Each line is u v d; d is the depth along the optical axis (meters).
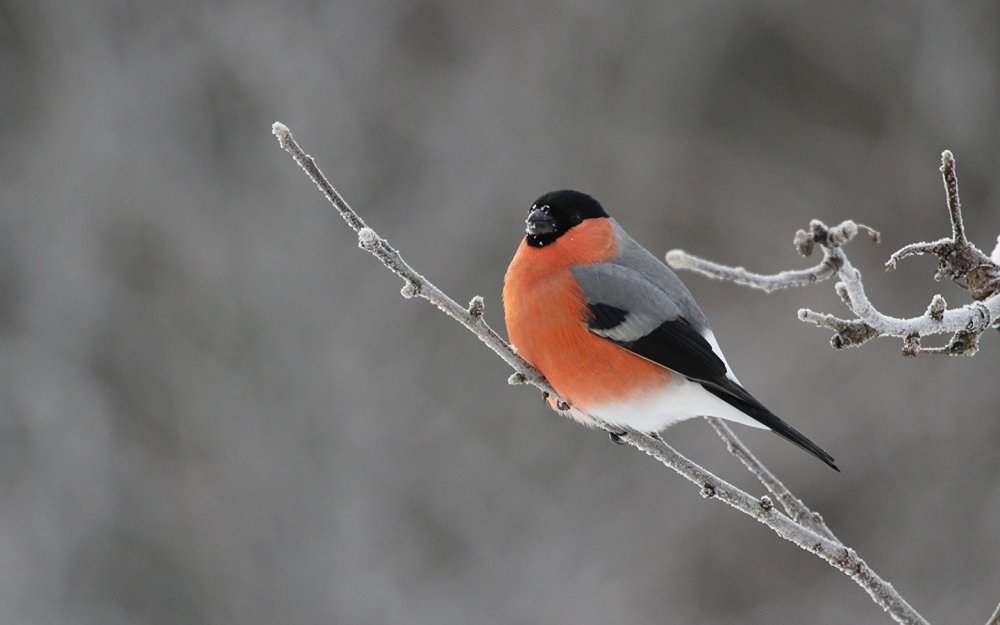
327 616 14.23
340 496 14.78
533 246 7.11
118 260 16.23
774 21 16.88
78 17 17.06
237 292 15.75
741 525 14.17
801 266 15.92
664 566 14.12
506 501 14.66
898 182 16.36
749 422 6.54
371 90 16.66
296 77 16.39
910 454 14.25
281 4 16.61
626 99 16.73
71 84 17.05
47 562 14.93
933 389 14.38
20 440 15.59
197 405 15.24
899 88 16.75
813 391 14.71
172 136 16.64
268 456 14.99
